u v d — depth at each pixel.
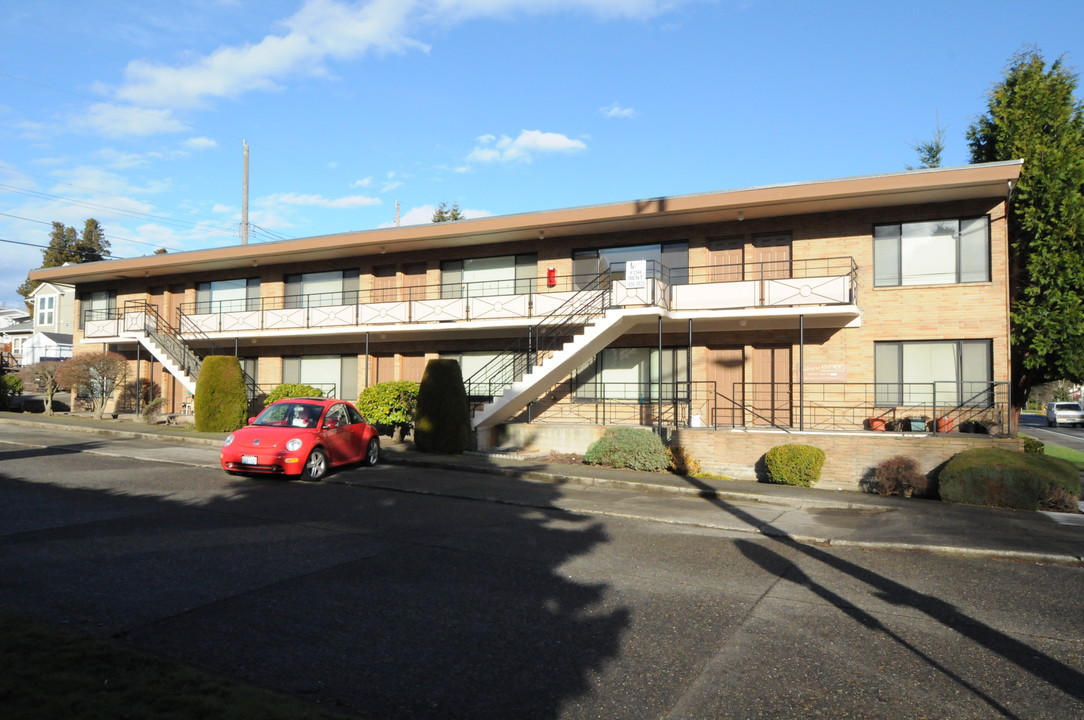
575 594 7.28
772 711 4.75
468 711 4.63
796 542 10.41
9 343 52.03
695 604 7.08
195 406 22.33
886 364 18.98
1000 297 17.98
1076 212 18.62
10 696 4.11
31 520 9.59
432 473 15.90
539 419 22.30
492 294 23.67
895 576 8.52
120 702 4.15
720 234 20.55
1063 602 7.52
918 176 17.12
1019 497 13.29
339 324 24.47
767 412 20.08
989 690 5.18
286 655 5.43
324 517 10.63
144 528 9.38
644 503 13.09
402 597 6.97
